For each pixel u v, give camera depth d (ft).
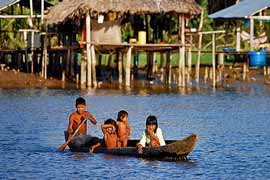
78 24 439.22
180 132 249.96
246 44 538.06
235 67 538.06
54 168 184.24
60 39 467.93
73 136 203.41
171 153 189.88
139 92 387.96
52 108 312.91
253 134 244.83
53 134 241.96
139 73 511.81
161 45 405.59
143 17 463.83
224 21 558.56
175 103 338.54
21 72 451.94
